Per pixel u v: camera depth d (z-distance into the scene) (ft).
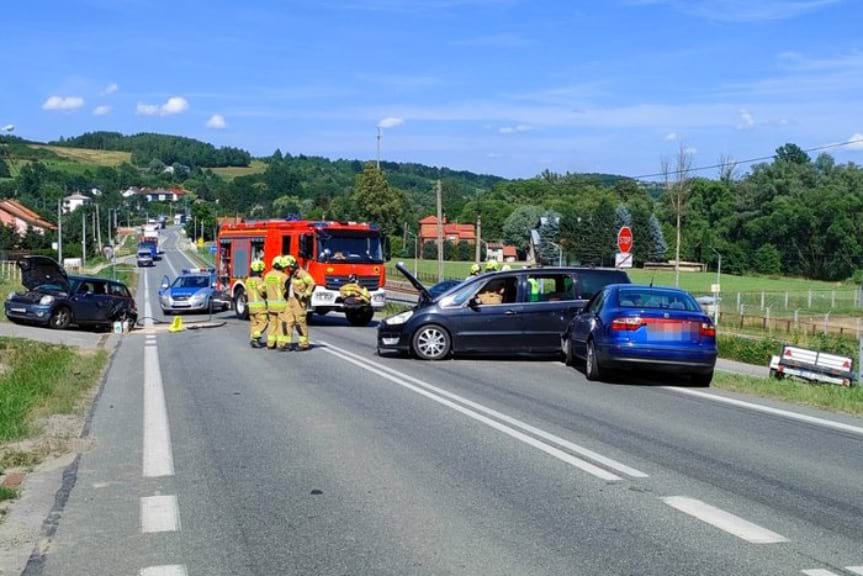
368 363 54.65
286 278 63.82
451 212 387.96
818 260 285.84
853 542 20.31
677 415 37.27
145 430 33.06
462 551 19.52
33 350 59.26
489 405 38.88
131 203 607.37
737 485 25.40
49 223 383.86
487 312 56.24
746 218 293.43
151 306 147.33
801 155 327.67
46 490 24.64
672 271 256.32
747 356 74.33
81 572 18.37
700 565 18.71
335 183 624.18
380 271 90.07
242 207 540.52
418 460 28.17
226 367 52.70
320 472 26.61
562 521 21.76
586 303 55.06
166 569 18.49
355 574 18.17
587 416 36.58
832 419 37.11
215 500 23.65
